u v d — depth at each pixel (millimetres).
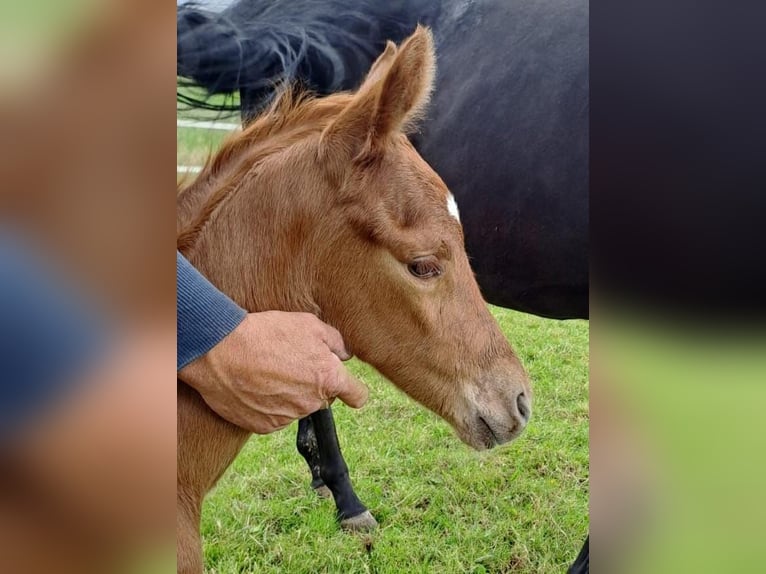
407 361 1117
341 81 1604
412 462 1656
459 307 1104
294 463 1719
